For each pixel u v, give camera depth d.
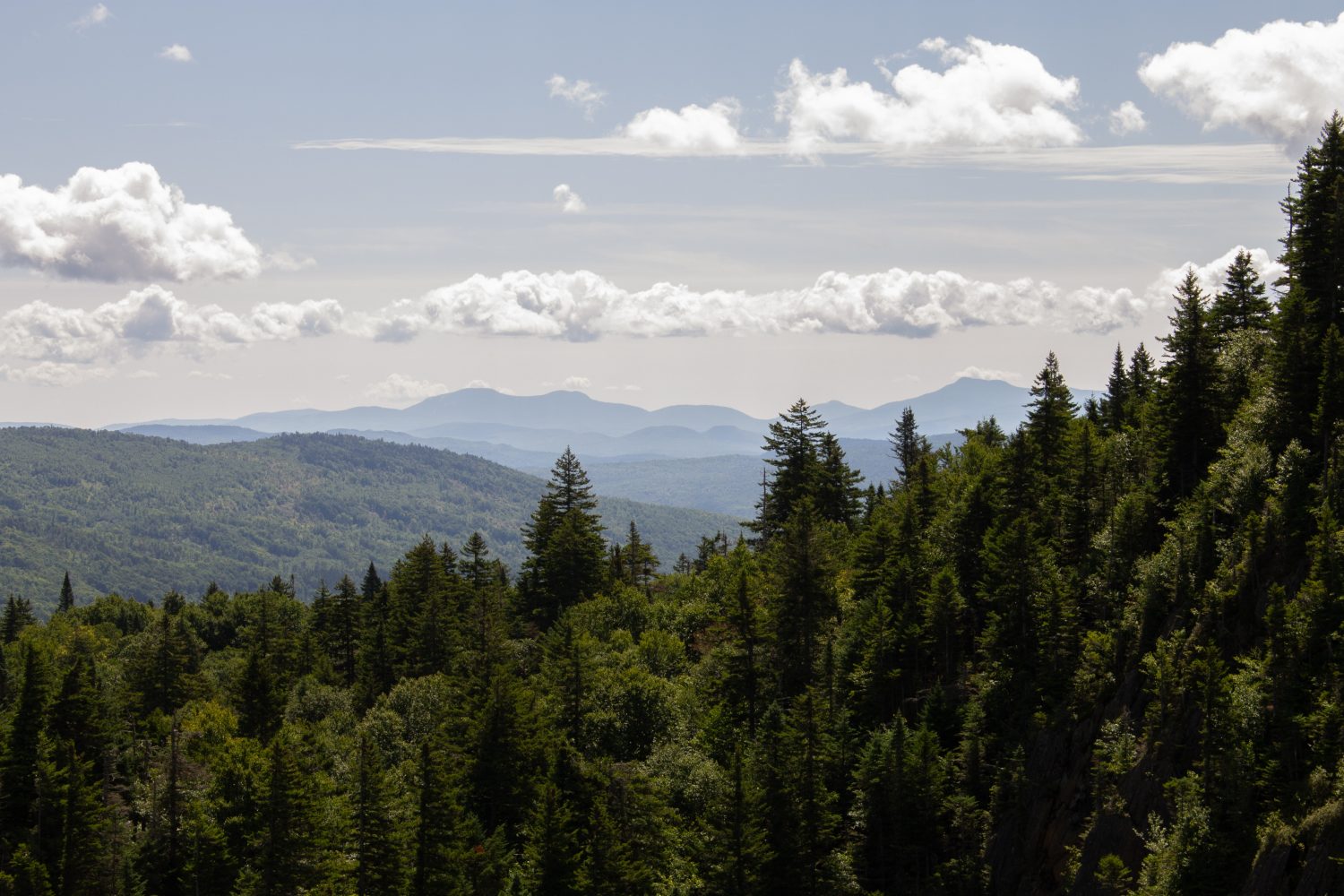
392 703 103.00
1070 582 83.12
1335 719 54.44
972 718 76.44
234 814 78.50
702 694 92.12
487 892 72.75
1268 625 61.28
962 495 104.12
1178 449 88.69
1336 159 88.94
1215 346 91.94
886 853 72.06
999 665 79.19
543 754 81.69
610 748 85.69
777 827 67.88
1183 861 55.47
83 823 78.94
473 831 74.94
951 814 72.81
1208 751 58.38
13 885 73.94
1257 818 54.97
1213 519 73.94
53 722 94.25
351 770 81.75
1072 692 74.69
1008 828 70.12
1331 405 71.44
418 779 77.69
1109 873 59.53
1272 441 75.62
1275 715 57.12
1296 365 75.12
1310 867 50.53
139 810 83.56
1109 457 99.06
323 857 72.88
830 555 88.12
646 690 89.00
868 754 73.38
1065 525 92.94
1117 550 84.38
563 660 89.56
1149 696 67.94
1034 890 67.12
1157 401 100.50
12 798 83.56
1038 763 72.19
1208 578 70.62
